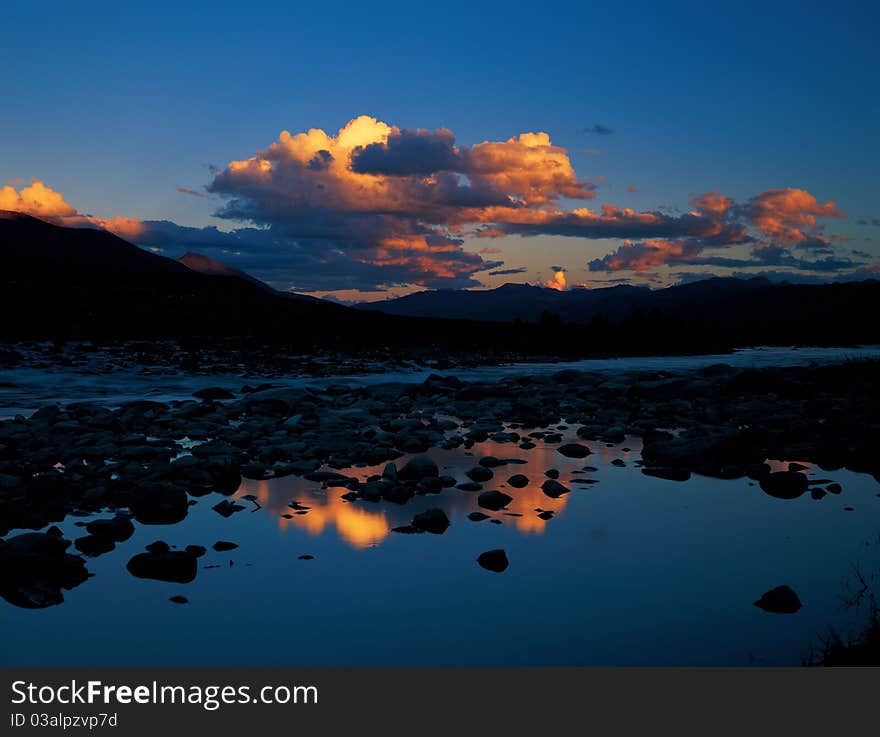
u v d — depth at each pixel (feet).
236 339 114.83
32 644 15.31
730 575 19.39
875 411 48.60
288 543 21.77
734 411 51.57
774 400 59.06
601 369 103.86
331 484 29.37
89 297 129.29
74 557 19.70
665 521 24.52
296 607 17.13
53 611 16.87
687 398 62.49
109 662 14.64
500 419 50.78
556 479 30.94
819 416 50.08
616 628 16.12
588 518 24.82
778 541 22.38
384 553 20.90
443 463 34.24
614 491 28.81
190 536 22.49
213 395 59.67
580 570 19.66
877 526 24.09
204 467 30.40
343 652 15.03
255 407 50.42
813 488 28.96
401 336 139.54
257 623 16.26
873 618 16.11
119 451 34.30
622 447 39.27
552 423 49.55
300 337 124.16
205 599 17.56
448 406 56.03
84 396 60.90
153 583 18.54
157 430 42.22
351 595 17.85
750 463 34.01
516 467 33.50
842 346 192.75
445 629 16.02
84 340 98.73
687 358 136.67
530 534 22.85
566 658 14.82
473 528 23.44
